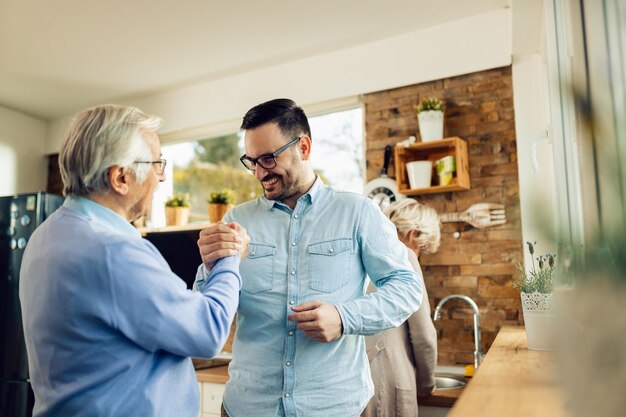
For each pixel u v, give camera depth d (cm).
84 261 96
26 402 310
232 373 146
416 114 287
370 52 303
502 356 152
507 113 266
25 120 413
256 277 146
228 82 351
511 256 255
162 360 105
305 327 124
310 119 331
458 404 90
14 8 261
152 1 258
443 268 270
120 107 109
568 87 39
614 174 34
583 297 34
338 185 316
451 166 263
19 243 329
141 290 96
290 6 265
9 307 323
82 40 296
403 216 210
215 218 320
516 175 260
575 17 90
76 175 104
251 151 148
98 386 97
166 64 329
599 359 34
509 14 267
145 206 113
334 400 134
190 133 368
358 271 146
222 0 258
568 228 37
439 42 284
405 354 190
